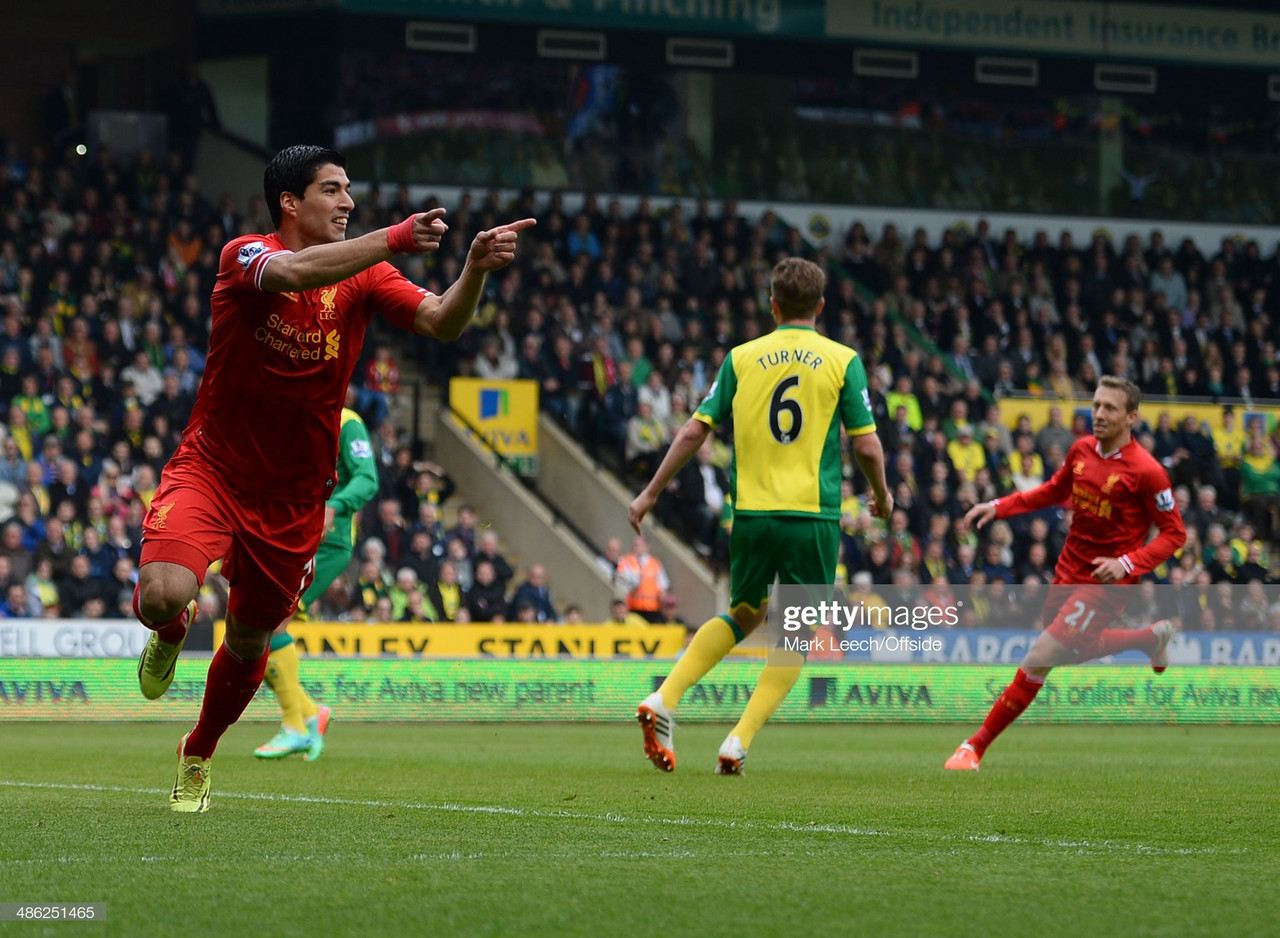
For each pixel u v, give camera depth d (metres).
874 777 13.10
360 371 33.81
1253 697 24.53
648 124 43.97
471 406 35.25
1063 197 47.16
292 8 41.44
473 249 8.17
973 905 6.49
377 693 23.31
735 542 13.28
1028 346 42.47
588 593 32.72
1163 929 6.00
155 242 35.75
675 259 40.34
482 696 23.70
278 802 10.59
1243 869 7.60
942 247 44.28
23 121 41.88
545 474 35.84
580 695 23.94
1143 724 24.41
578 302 38.25
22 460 29.25
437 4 41.84
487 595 29.34
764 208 44.88
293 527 8.85
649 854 7.95
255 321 8.41
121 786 11.95
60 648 24.55
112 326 32.66
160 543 8.38
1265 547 38.41
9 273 33.59
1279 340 46.03
